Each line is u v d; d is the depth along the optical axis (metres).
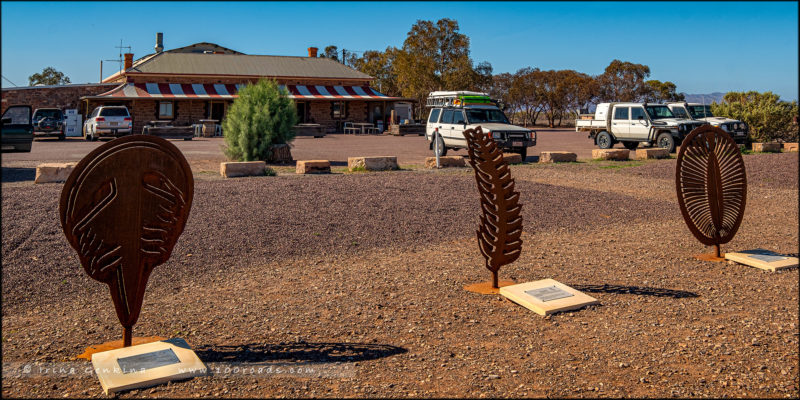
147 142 3.88
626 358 4.17
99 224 3.79
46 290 5.56
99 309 5.12
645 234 8.61
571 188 12.48
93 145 24.98
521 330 4.69
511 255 5.74
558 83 59.38
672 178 15.01
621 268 6.68
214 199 9.63
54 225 7.67
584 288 5.87
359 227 8.41
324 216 8.90
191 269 6.30
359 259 6.93
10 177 12.60
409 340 4.43
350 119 43.44
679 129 21.06
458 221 9.08
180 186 4.02
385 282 5.96
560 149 25.66
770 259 6.90
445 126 20.20
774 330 4.75
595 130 24.78
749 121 25.31
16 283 5.66
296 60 45.94
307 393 3.53
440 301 5.38
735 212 7.39
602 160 19.23
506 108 60.03
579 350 4.30
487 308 5.21
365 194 10.70
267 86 17.38
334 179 12.56
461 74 55.50
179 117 38.28
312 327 4.66
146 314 4.95
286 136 17.42
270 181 11.95
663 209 10.66
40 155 18.92
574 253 7.39
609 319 4.98
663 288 5.93
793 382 3.82
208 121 35.19
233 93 39.25
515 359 4.11
